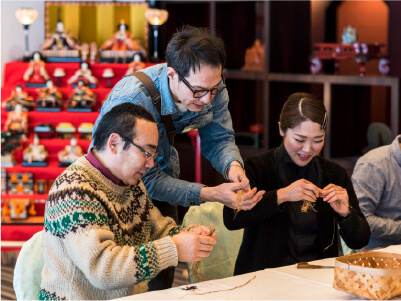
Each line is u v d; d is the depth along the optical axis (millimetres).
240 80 6281
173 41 2221
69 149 5477
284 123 2439
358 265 1930
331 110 5402
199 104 2271
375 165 2949
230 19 6109
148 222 2152
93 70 5953
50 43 6035
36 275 2178
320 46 5457
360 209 2709
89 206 1890
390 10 5090
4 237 5352
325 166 2580
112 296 2004
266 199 2363
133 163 1950
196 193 2424
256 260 2486
